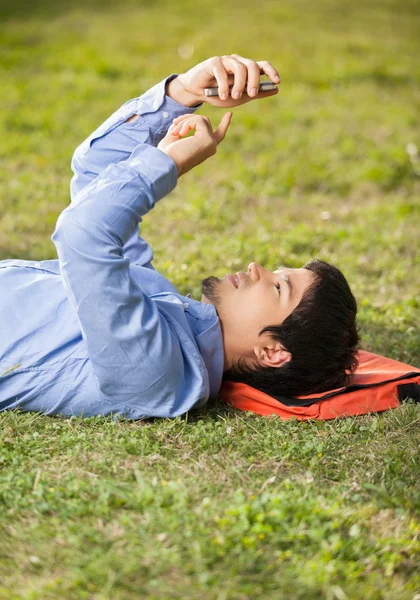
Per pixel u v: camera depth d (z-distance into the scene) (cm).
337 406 318
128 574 213
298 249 553
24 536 229
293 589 212
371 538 238
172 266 481
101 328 274
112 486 249
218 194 670
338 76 1146
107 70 1099
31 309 299
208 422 305
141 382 286
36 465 266
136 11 1525
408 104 1042
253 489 258
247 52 1239
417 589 220
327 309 309
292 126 916
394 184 757
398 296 480
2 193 628
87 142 329
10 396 298
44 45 1221
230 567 218
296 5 1683
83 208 272
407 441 301
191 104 326
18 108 903
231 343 312
